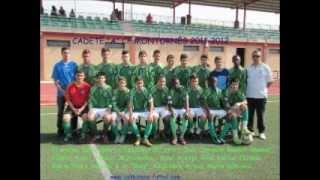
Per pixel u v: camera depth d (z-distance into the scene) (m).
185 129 6.51
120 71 6.73
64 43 19.28
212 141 6.73
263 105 6.98
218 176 4.84
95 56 19.78
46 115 9.45
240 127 6.68
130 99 6.36
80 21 20.77
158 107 6.65
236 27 24.84
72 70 6.66
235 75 6.88
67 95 6.45
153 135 6.62
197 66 6.95
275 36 25.88
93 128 6.42
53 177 4.73
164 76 6.78
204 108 6.68
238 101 6.68
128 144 6.38
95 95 6.44
